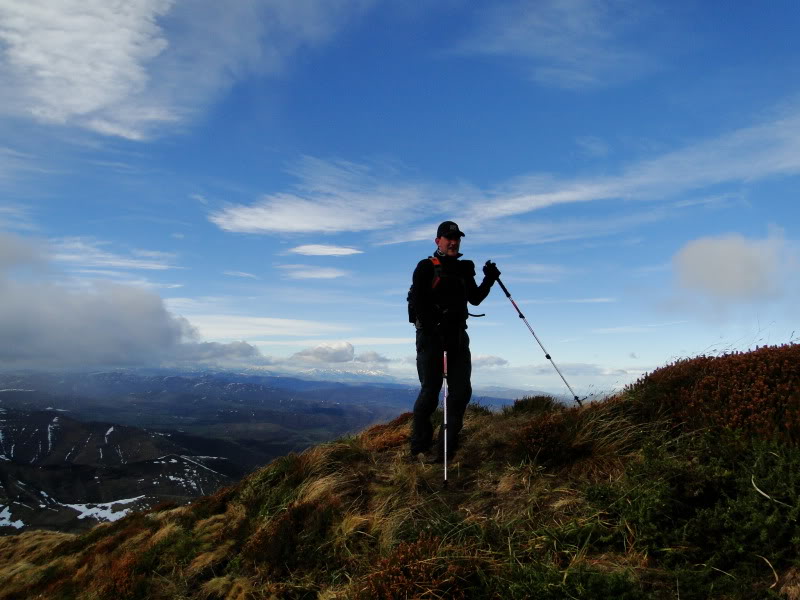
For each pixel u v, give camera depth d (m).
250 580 3.17
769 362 3.35
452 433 3.81
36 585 4.78
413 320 3.94
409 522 3.14
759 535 2.25
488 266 4.07
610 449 3.31
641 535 2.49
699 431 3.13
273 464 4.71
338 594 2.74
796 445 2.60
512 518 2.96
